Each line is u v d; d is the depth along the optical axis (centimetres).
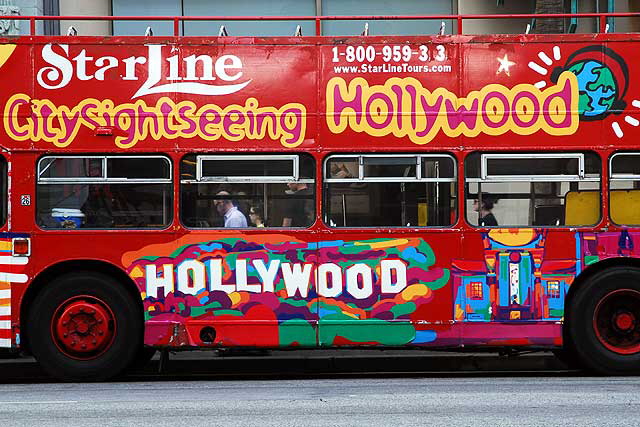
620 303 963
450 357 1185
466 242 954
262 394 842
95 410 748
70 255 941
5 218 944
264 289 950
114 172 954
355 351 1251
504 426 655
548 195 959
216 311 948
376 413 718
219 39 966
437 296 952
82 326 945
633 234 953
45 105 952
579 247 954
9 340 935
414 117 962
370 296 951
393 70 966
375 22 1546
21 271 941
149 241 949
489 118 961
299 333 949
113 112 955
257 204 957
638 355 959
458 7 1566
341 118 961
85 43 959
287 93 963
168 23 1555
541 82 964
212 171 956
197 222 954
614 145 958
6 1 1491
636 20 1426
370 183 959
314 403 776
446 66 966
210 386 916
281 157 960
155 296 946
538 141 958
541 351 1141
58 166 951
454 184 959
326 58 967
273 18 974
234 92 962
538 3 1479
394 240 954
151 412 734
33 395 853
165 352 1046
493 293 952
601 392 836
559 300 954
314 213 956
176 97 959
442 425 659
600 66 965
